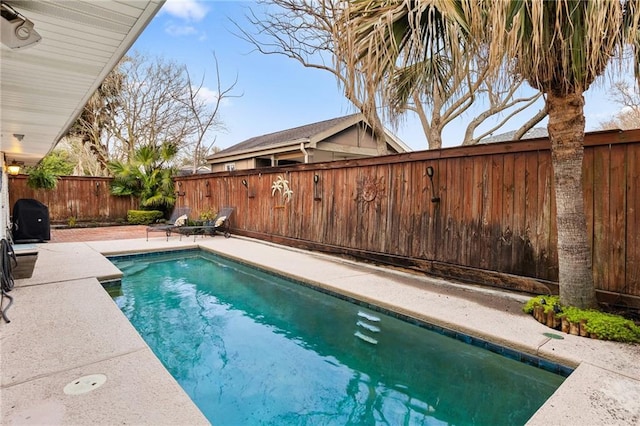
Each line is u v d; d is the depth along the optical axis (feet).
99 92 60.64
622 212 11.37
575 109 10.52
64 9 7.43
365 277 17.29
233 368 10.09
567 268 11.07
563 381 8.52
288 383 9.35
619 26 8.24
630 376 7.93
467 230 15.56
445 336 11.40
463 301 13.46
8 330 10.10
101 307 12.10
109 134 64.64
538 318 11.25
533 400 8.31
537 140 13.32
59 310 11.75
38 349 8.96
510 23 8.49
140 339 9.68
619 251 11.43
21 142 21.90
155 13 7.66
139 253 24.18
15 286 14.46
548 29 8.68
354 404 8.45
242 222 31.45
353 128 38.99
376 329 12.48
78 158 66.44
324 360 10.52
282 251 24.68
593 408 6.79
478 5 8.63
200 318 13.87
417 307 12.73
